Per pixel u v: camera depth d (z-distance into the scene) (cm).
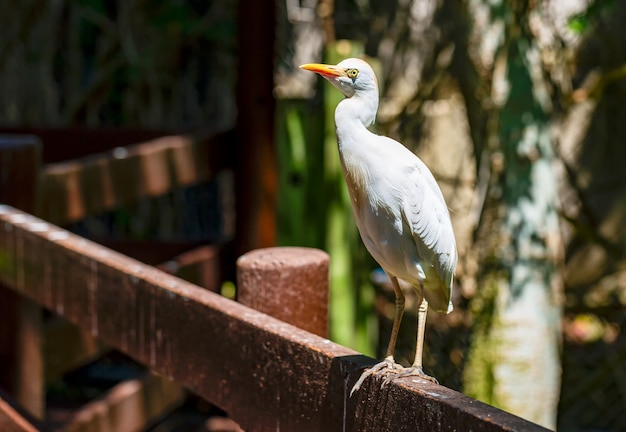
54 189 474
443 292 249
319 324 297
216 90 852
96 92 859
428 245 230
